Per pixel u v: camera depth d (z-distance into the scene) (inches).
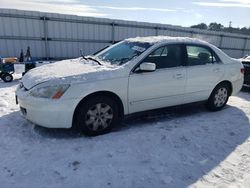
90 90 142.3
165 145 142.6
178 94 179.5
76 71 150.1
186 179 112.5
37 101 136.6
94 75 145.6
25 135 147.4
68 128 154.6
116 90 150.9
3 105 200.5
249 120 191.0
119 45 193.6
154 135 154.8
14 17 478.9
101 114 150.6
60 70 154.9
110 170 115.9
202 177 114.5
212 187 107.7
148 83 162.4
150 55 165.8
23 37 496.4
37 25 506.3
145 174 114.3
